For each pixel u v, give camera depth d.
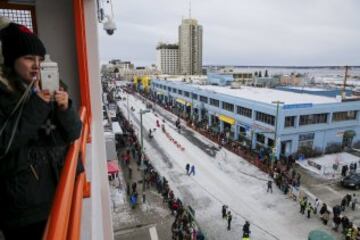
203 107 40.38
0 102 1.34
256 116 28.78
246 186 20.52
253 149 28.33
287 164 23.97
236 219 16.22
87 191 2.75
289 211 17.02
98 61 5.05
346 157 26.80
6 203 1.51
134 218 16.12
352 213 16.84
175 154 27.88
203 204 17.94
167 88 57.72
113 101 60.66
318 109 26.61
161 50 137.50
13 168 1.47
